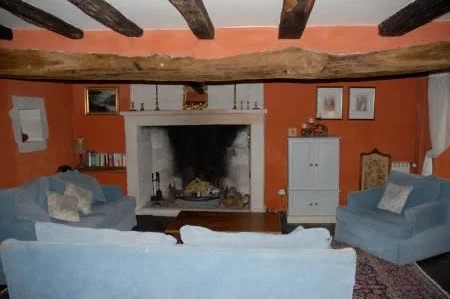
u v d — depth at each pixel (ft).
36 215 10.59
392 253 11.51
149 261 7.11
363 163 17.29
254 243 7.45
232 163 18.67
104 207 13.65
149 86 17.78
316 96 17.21
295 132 17.33
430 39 9.39
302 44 9.73
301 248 7.11
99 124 18.34
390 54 9.48
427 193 12.66
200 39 9.88
